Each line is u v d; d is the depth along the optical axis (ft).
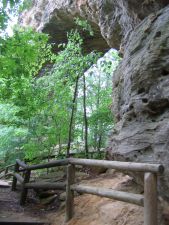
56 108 36.11
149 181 12.93
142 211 16.42
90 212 18.83
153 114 16.96
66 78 36.81
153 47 17.35
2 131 41.75
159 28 17.60
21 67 25.84
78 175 27.68
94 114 38.24
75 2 38.19
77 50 37.81
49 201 23.97
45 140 37.04
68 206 19.06
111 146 19.71
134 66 18.61
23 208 23.59
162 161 14.85
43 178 29.60
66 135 37.83
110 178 24.38
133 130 17.72
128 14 24.56
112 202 18.76
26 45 25.38
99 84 43.91
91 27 41.24
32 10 51.62
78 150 39.91
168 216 14.58
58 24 45.29
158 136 15.55
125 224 16.19
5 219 20.01
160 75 16.85
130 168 14.14
